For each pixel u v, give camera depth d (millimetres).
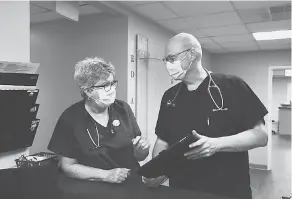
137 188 966
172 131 1155
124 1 2510
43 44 3262
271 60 4824
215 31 3529
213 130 1074
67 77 3104
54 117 3172
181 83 1187
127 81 2760
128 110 1303
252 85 4953
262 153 4812
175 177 1100
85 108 1205
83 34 3004
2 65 1018
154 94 3152
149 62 3062
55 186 875
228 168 1075
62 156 1154
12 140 1199
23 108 1164
